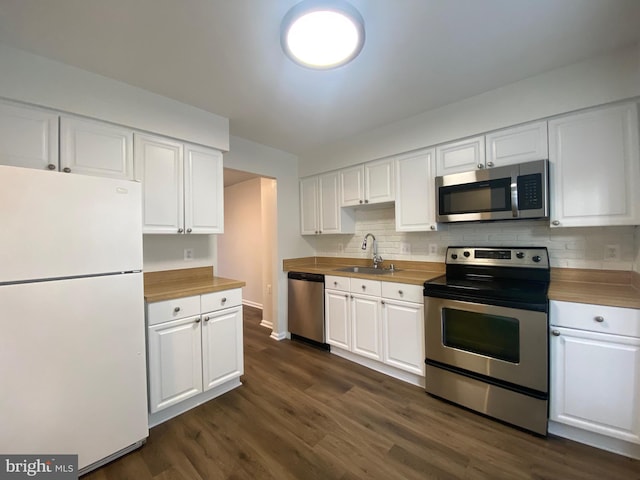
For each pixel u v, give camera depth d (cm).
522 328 175
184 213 227
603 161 175
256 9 131
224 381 224
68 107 172
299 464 156
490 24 144
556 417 169
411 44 159
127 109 194
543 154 194
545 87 189
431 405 209
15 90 156
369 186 294
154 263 240
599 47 164
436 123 239
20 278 130
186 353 202
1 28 141
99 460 152
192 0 125
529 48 164
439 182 236
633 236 186
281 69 180
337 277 292
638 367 147
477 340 196
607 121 173
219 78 190
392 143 268
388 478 145
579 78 178
